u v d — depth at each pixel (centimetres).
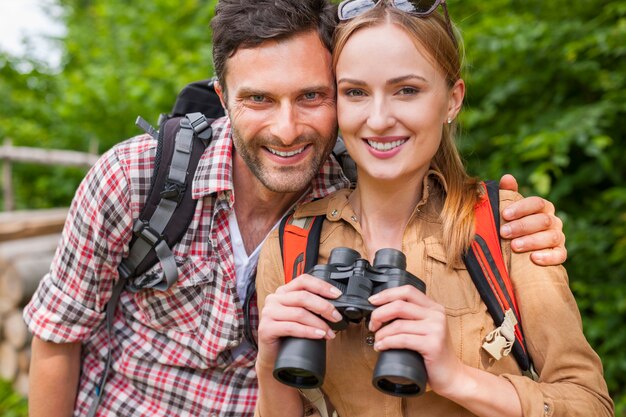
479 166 385
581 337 147
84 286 189
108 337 198
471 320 150
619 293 340
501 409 136
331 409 159
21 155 629
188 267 184
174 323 190
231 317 183
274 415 157
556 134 321
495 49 360
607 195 341
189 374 192
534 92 389
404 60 150
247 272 188
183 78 541
